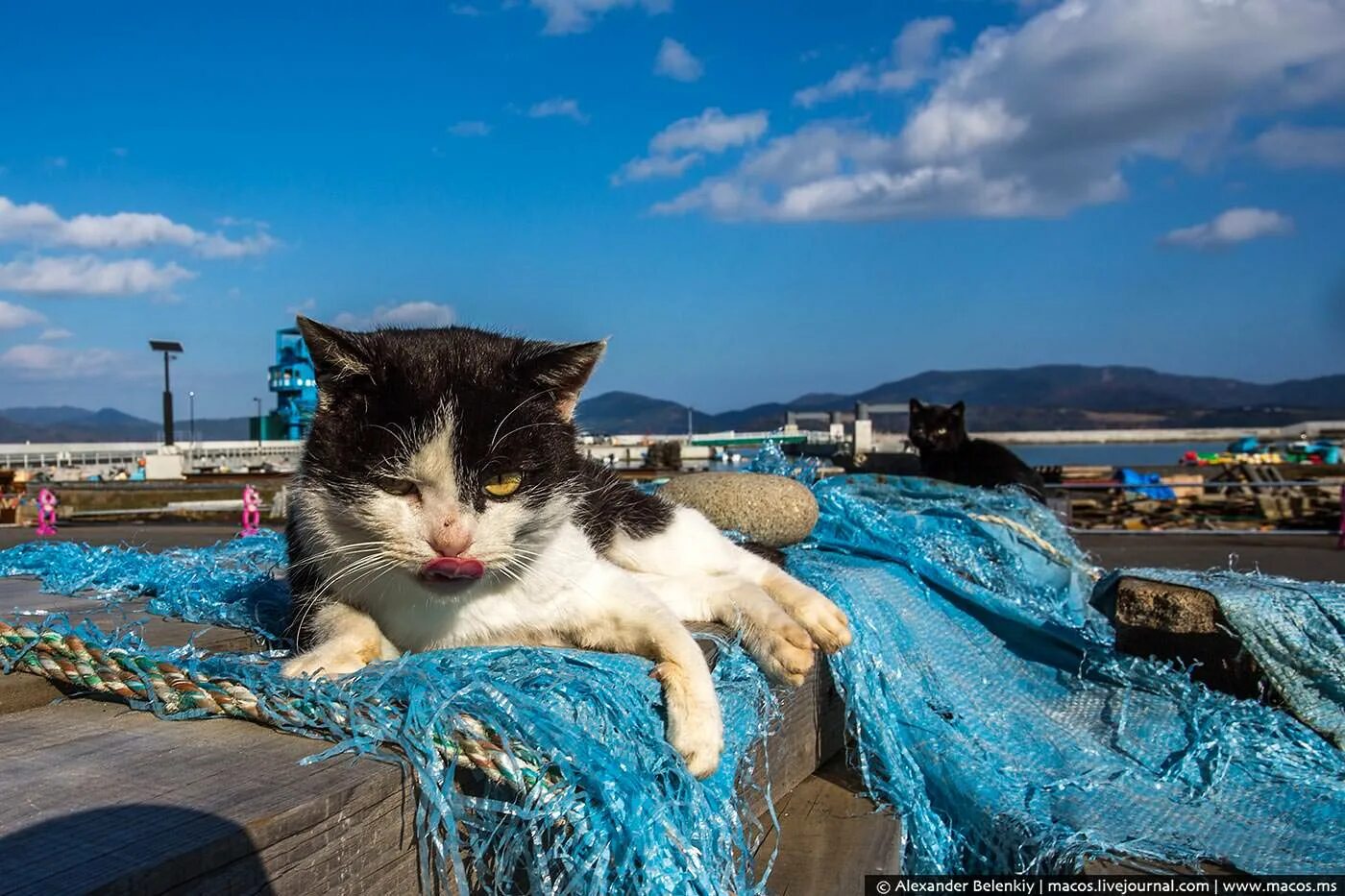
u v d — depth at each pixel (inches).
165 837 8.4
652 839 11.5
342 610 15.9
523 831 11.3
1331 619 22.6
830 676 21.6
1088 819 18.8
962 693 23.1
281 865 9.0
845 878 16.3
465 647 14.5
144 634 19.1
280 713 11.6
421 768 10.6
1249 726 21.6
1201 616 23.5
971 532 31.8
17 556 27.8
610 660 14.1
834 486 34.5
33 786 9.7
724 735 15.1
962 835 19.6
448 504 15.0
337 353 15.8
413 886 10.7
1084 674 24.5
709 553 20.7
